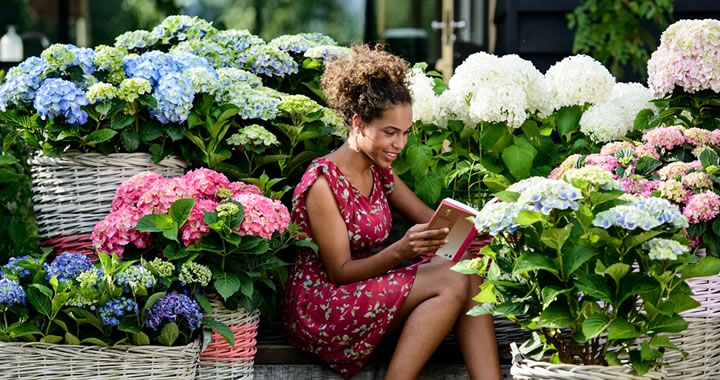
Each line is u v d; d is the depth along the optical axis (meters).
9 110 2.75
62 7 7.21
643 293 2.10
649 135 2.65
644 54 5.05
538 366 2.18
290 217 2.62
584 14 5.02
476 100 2.88
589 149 3.03
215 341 2.52
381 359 2.73
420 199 2.91
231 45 3.16
